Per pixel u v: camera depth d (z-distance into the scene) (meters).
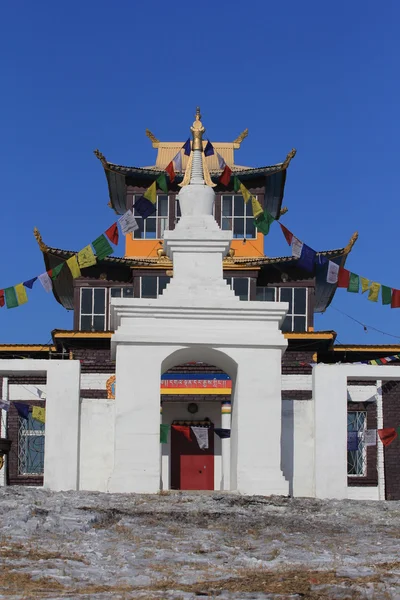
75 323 43.38
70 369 29.02
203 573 16.11
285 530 20.80
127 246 45.22
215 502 24.06
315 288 47.12
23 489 25.09
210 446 40.34
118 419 27.67
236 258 44.50
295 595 14.48
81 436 28.89
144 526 20.62
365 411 40.38
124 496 24.80
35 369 28.95
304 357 41.22
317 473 28.80
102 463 28.75
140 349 28.00
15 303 30.25
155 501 23.91
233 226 45.53
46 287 30.38
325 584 15.12
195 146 31.00
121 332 27.95
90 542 18.41
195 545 18.53
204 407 40.81
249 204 45.66
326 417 29.11
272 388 28.09
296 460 29.16
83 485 28.56
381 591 14.69
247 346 28.23
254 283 43.47
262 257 44.78
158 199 45.66
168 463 39.97
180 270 29.08
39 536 18.70
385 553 17.98
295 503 24.61
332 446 28.95
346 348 42.03
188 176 30.64
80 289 43.75
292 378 40.84
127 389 27.81
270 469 27.66
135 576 15.80
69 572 15.82
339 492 28.69
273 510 23.39
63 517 20.47
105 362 40.62
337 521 21.92
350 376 29.42
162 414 40.81
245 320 28.52
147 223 45.44
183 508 22.73
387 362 39.09
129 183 45.75
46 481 28.28
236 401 28.34
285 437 29.28
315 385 29.31
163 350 28.03
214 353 28.59
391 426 40.19
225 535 19.98
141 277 43.41
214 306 28.39
